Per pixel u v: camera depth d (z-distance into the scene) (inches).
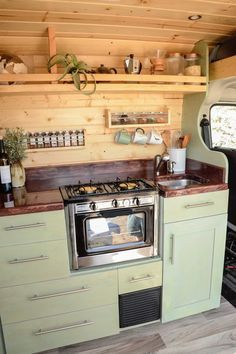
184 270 70.4
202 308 75.6
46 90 61.6
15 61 64.9
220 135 99.9
